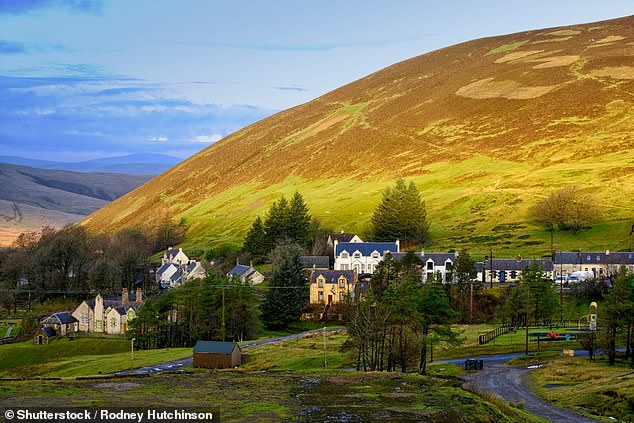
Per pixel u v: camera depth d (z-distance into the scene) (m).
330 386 82.62
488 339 123.38
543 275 141.62
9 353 145.88
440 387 81.44
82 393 77.62
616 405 73.69
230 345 112.75
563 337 121.38
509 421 66.12
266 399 74.38
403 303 99.50
